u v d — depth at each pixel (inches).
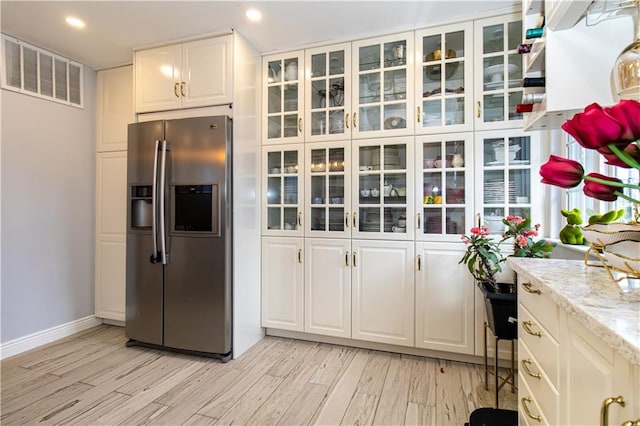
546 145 82.4
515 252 68.7
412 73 92.6
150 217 98.9
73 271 113.1
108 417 67.0
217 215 90.6
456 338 88.5
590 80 47.8
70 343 104.6
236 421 65.9
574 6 43.0
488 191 86.8
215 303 91.5
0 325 94.0
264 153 107.3
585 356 27.9
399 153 95.2
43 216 104.7
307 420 66.3
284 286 105.5
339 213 100.7
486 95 86.8
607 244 32.4
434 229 91.3
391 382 80.4
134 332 100.0
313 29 93.4
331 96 102.4
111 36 96.0
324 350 98.9
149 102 101.3
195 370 86.9
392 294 94.3
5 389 77.4
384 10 84.0
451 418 66.5
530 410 42.8
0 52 93.7
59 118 108.7
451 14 86.1
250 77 101.2
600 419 24.7
